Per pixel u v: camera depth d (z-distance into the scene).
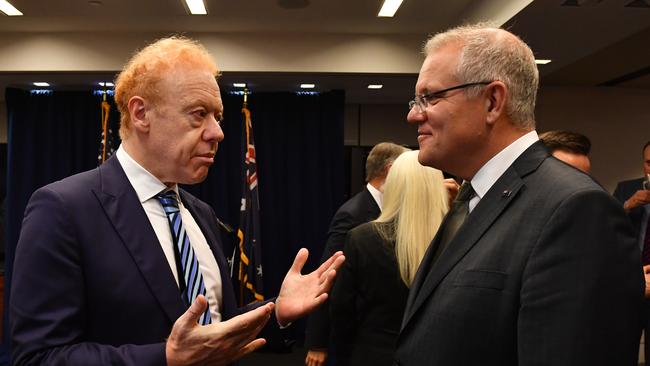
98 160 5.62
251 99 5.74
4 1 3.74
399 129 6.35
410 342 1.00
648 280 1.48
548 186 0.91
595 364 0.75
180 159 1.11
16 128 5.55
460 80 1.00
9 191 5.52
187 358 0.88
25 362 0.92
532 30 3.43
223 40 4.52
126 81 1.13
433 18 4.19
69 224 1.00
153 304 1.03
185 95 1.09
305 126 5.73
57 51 4.46
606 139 5.49
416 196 1.68
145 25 4.32
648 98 5.52
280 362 4.88
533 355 0.79
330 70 4.55
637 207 3.01
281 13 4.06
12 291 0.98
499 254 0.90
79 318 0.99
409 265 1.64
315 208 5.70
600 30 3.44
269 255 5.63
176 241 1.14
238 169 5.66
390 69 4.56
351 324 1.83
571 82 5.36
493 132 1.01
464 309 0.90
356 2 3.83
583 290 0.78
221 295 1.27
